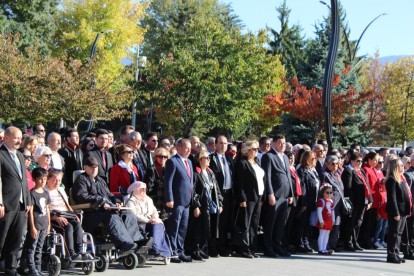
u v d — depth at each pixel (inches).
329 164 525.3
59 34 1619.1
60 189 389.4
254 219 474.3
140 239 402.3
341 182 530.0
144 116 1760.6
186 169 440.5
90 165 404.2
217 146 471.8
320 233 510.6
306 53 1304.1
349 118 1199.6
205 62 1138.0
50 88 1047.0
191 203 441.1
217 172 466.0
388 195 475.5
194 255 445.4
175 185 435.2
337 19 706.2
